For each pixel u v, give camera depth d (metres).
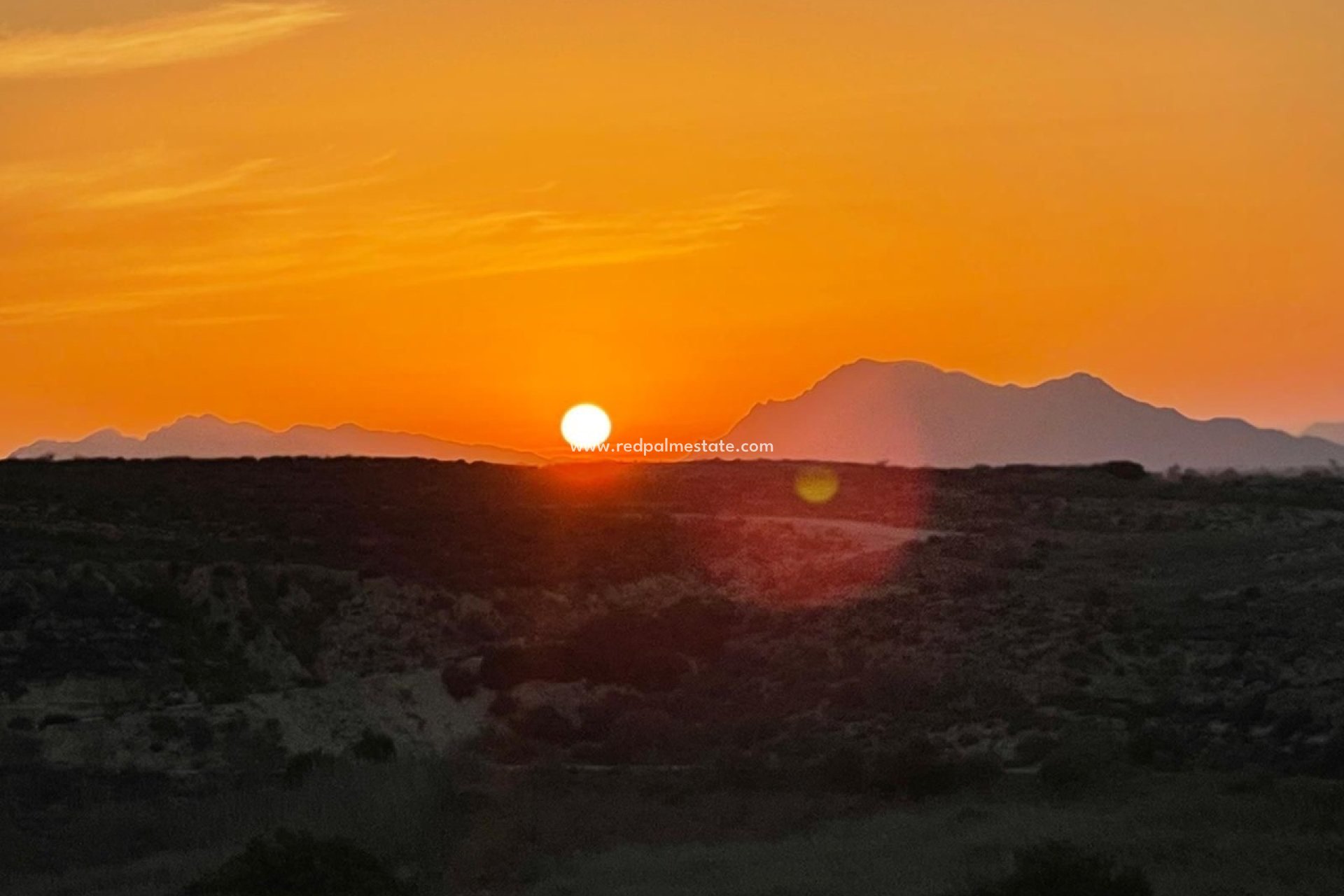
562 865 47.03
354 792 56.72
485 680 80.25
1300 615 75.88
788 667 81.00
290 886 43.06
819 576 100.81
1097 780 54.41
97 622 75.69
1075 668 72.56
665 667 83.25
